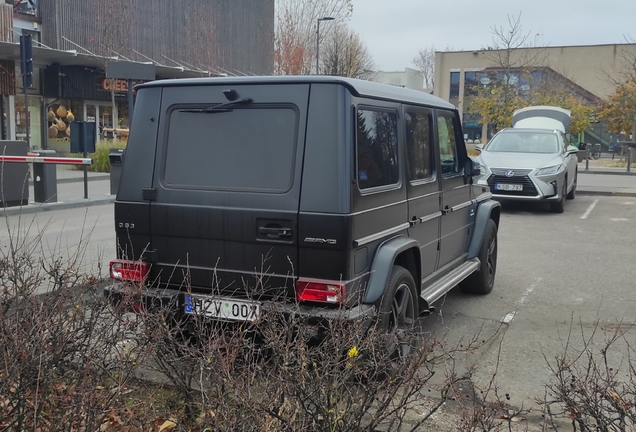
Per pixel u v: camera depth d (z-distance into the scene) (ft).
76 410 9.26
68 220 37.83
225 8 113.80
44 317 10.07
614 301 22.33
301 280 13.15
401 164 15.79
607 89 165.27
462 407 10.53
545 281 25.26
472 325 19.40
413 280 15.56
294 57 103.14
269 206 13.42
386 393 10.15
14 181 40.27
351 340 10.68
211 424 9.55
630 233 37.04
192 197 14.14
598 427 9.62
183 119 14.51
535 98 122.21
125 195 14.78
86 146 45.21
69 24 86.99
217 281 13.94
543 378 15.17
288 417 9.46
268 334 11.02
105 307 11.55
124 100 95.81
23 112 83.97
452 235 19.95
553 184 44.24
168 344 11.66
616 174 82.58
